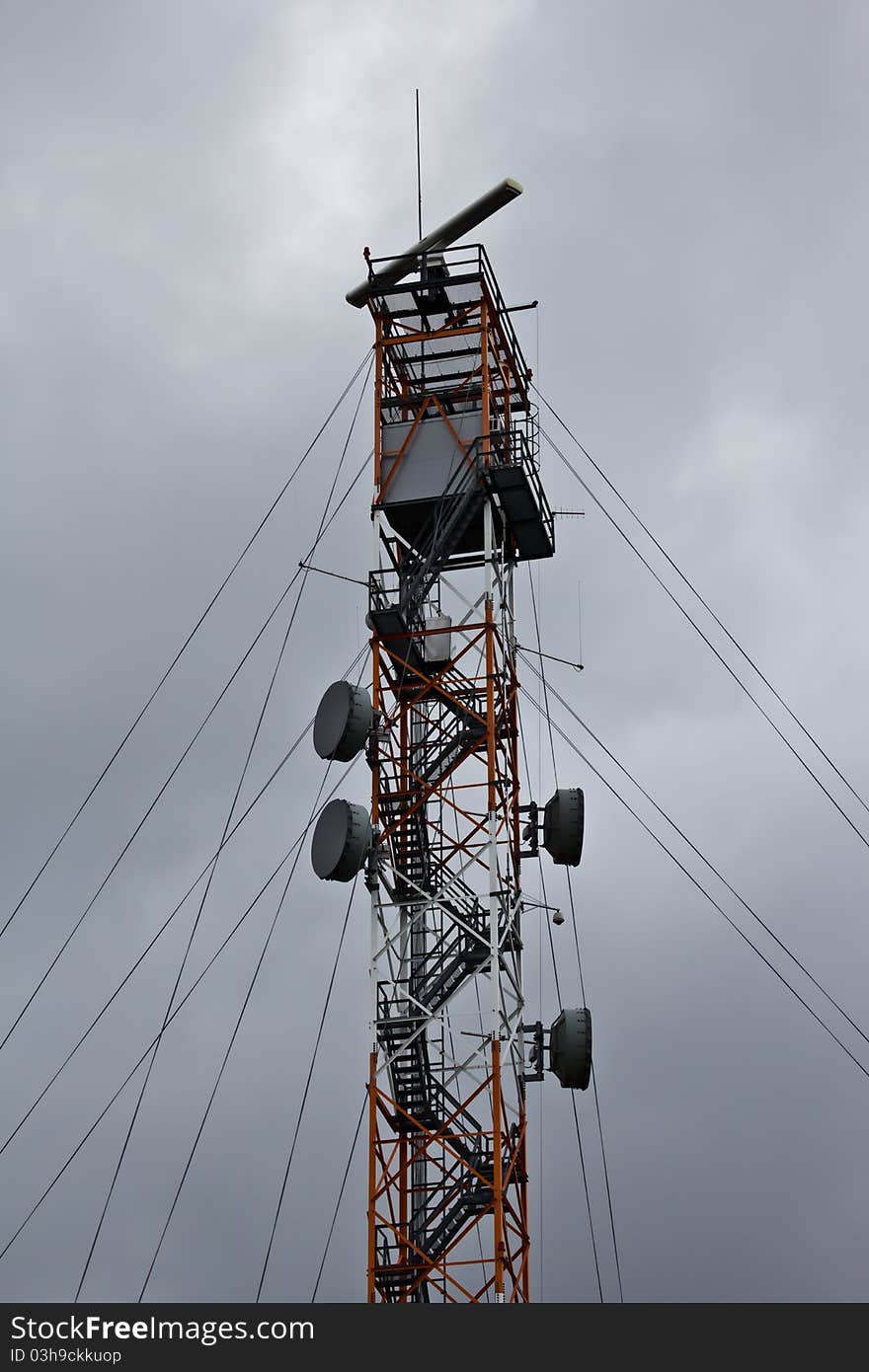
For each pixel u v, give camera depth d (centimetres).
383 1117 6838
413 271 7812
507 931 6956
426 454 7562
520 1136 6800
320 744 7044
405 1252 6681
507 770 7275
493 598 7288
